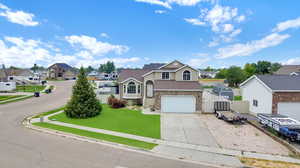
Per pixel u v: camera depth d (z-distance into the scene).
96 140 10.55
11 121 14.89
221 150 9.59
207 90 42.66
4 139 10.41
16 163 7.36
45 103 25.06
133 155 8.60
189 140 11.03
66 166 7.18
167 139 11.12
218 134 12.34
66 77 88.19
